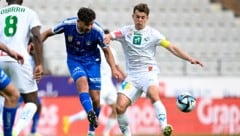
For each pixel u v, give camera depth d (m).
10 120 28.12
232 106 61.09
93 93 33.75
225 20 83.38
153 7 81.94
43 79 57.84
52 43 72.25
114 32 35.66
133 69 36.03
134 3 81.44
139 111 57.72
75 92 58.84
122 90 35.81
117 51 72.56
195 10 83.50
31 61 35.25
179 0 83.62
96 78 33.66
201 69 74.19
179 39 79.69
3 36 31.84
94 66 33.78
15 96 27.77
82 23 32.19
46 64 62.22
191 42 79.69
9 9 32.22
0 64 31.89
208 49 79.69
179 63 73.62
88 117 31.70
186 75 66.12
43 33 33.47
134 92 35.84
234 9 87.62
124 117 35.59
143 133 57.66
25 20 31.98
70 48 33.56
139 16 35.25
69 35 33.09
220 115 60.53
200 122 59.62
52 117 55.41
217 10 84.50
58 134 55.38
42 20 75.94
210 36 81.06
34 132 42.28
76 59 33.56
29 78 32.25
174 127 58.72
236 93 65.31
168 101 58.78
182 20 81.75
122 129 35.88
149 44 35.66
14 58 29.06
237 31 82.56
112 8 80.00
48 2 78.44
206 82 64.38
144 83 35.62
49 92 57.88
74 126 55.50
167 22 80.94
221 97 63.56
